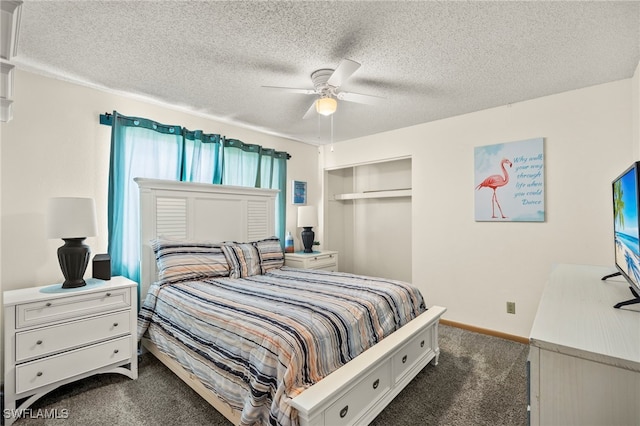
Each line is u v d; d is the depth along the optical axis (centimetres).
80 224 221
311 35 189
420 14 168
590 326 103
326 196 494
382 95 284
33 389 190
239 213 362
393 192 441
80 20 174
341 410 153
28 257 236
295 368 145
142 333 248
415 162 378
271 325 166
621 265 161
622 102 252
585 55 212
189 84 261
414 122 367
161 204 297
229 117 347
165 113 316
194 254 284
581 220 271
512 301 306
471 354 274
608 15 168
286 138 442
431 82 256
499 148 312
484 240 324
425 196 368
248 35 189
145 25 179
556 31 183
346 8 163
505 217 309
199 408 195
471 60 219
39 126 243
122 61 222
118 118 277
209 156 346
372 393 178
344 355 172
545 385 91
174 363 222
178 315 221
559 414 89
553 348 90
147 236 286
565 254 279
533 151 293
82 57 217
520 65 227
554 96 283
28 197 237
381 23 176
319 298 212
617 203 167
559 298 139
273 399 140
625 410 82
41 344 194
